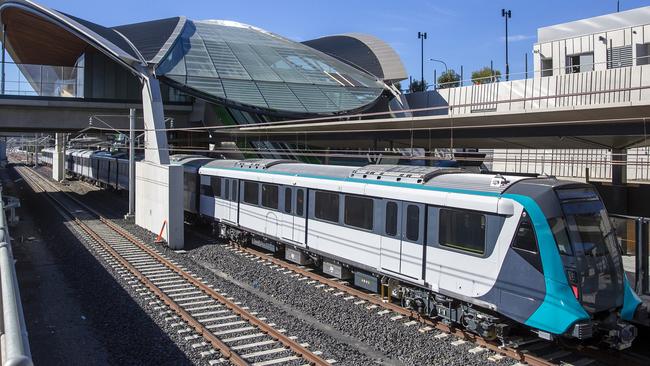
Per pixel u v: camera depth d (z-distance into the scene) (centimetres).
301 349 1015
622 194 2153
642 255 1169
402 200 1288
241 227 2083
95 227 2677
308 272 1684
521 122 1803
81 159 6131
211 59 4044
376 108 4259
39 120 3491
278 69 4194
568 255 973
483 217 1082
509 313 1023
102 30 3719
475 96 3581
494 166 3422
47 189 5128
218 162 2402
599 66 3084
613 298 1027
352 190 1457
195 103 3944
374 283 1409
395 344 1090
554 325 949
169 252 2053
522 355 1009
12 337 361
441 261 1176
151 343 1077
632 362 1021
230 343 1074
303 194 1694
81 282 1572
